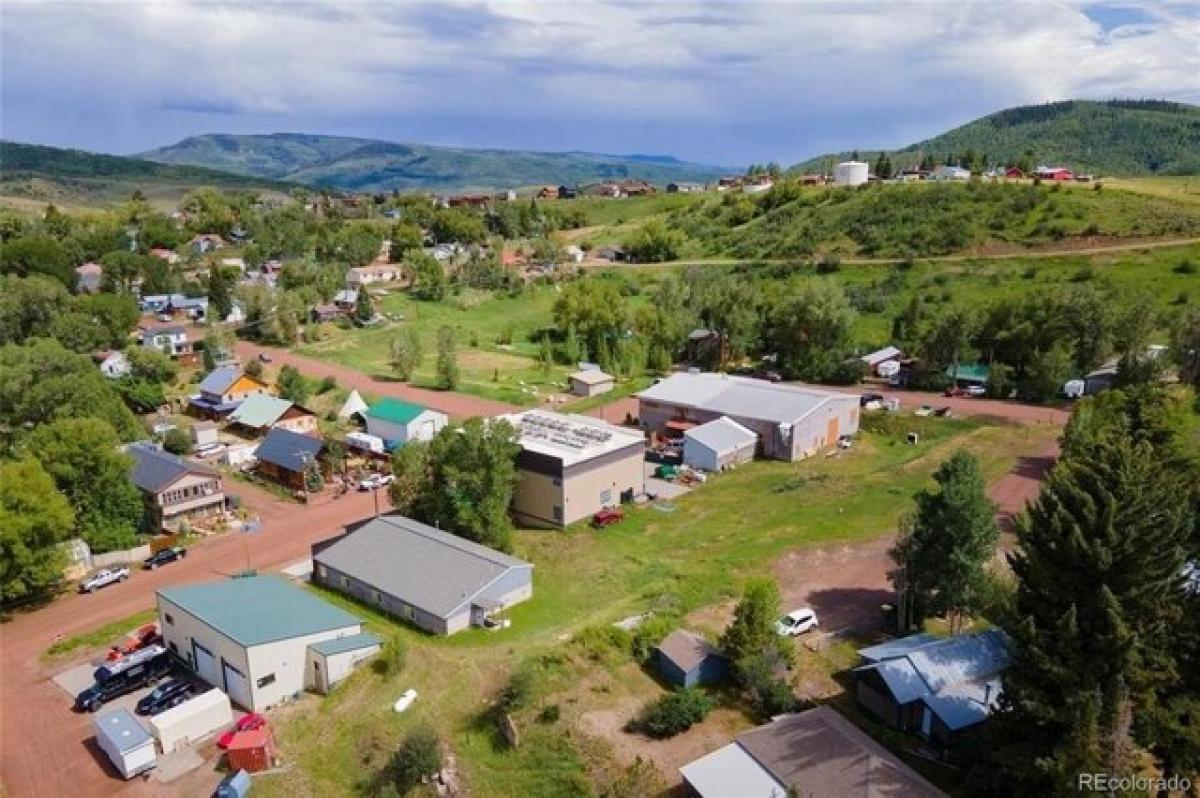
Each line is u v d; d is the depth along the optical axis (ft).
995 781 98.63
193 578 172.24
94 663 142.20
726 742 115.96
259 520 202.59
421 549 162.09
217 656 130.62
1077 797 83.51
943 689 115.44
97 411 236.63
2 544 153.69
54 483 169.89
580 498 193.88
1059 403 285.43
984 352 323.57
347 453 244.22
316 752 117.70
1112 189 505.25
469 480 174.09
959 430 257.14
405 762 109.91
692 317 379.14
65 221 643.45
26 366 239.91
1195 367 269.44
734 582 161.07
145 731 116.78
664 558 174.19
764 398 251.80
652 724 117.19
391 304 457.68
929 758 110.63
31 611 161.07
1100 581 93.76
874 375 331.57
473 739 117.60
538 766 112.47
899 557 141.18
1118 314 307.99
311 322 415.44
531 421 221.05
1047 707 92.99
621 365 348.38
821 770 100.68
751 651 127.54
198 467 204.03
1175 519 92.43
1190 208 452.35
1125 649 89.81
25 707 130.21
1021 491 201.57
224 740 118.21
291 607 140.67
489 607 147.13
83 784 112.98
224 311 426.51
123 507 184.96
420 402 300.81
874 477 216.54
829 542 177.47
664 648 132.26
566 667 129.39
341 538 171.01
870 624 145.48
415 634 144.15
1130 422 176.04
